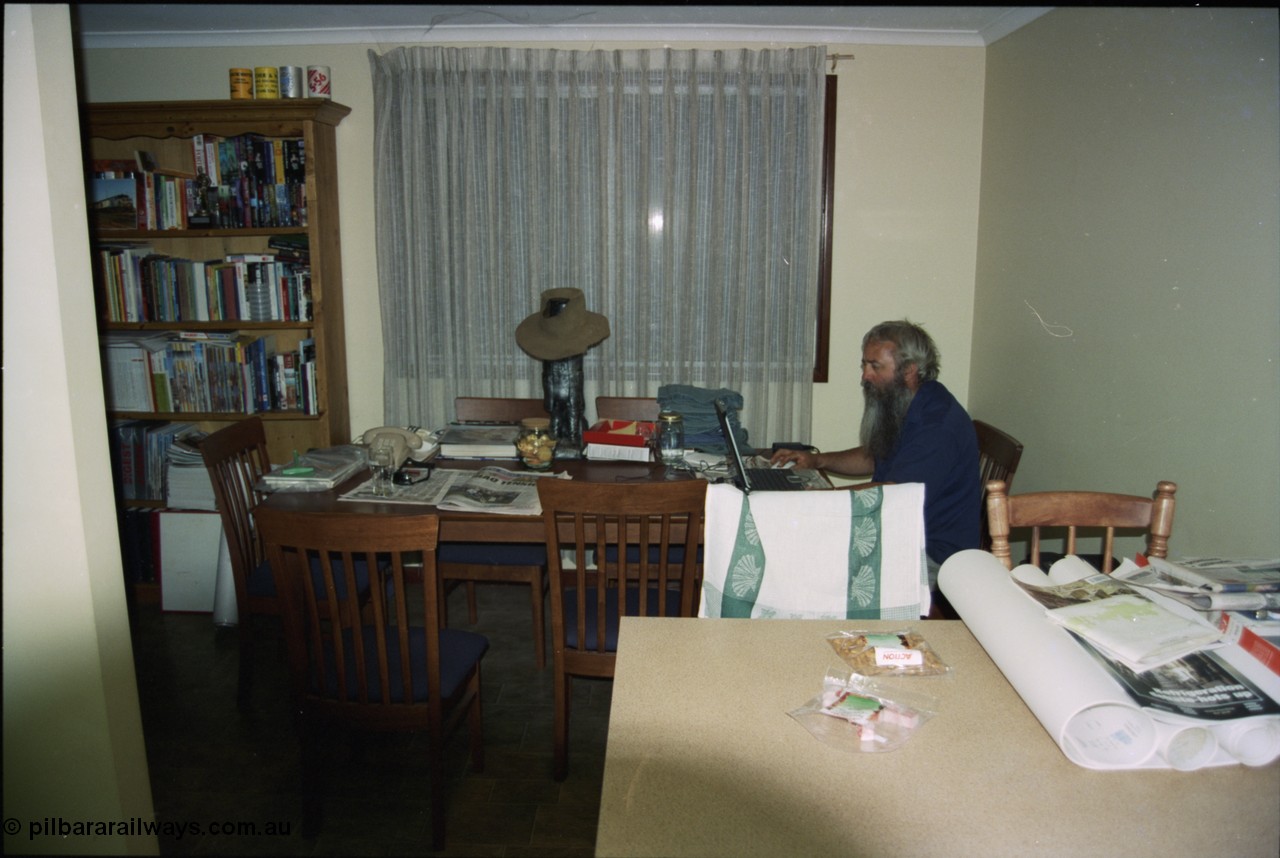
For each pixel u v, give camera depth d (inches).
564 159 134.7
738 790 39.7
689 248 135.2
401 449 103.1
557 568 78.8
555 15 126.3
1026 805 38.7
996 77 130.9
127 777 54.0
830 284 139.8
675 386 118.4
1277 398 74.4
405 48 131.5
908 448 87.6
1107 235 101.4
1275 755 41.1
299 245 131.6
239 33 133.2
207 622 125.4
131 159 134.7
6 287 47.3
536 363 139.6
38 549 49.9
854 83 134.9
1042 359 117.3
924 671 51.0
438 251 136.6
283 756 91.7
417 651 81.7
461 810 82.7
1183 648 44.6
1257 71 76.2
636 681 49.5
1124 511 67.9
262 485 92.7
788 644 54.5
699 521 75.6
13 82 45.8
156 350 130.6
